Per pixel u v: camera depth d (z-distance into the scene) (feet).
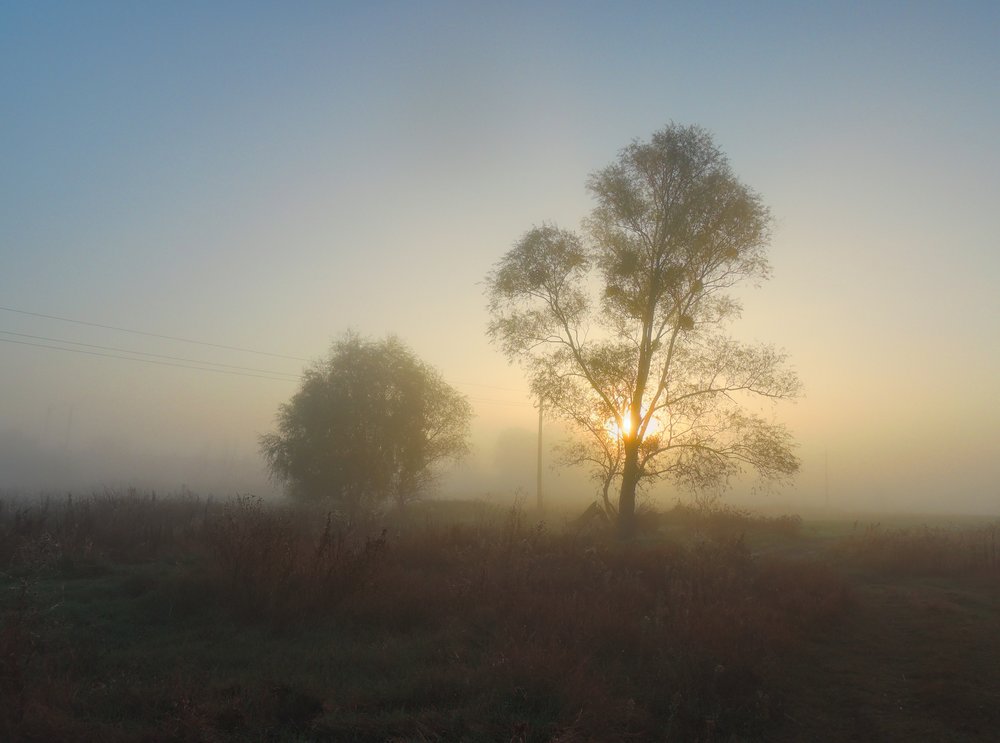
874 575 56.34
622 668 28.81
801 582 45.09
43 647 28.81
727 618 32.32
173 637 32.53
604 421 91.81
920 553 60.34
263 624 33.83
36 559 48.39
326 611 34.94
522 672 25.08
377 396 137.69
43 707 20.94
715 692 25.38
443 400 148.87
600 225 90.94
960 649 32.19
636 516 96.12
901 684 28.25
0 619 31.48
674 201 86.89
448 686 24.98
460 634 31.89
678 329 89.51
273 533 40.91
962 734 23.06
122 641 31.86
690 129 87.04
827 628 37.17
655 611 35.42
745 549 55.06
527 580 40.81
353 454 135.13
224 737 20.59
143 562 53.78
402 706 23.35
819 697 27.17
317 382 140.67
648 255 88.48
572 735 20.26
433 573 46.39
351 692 24.47
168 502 90.68
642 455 88.53
